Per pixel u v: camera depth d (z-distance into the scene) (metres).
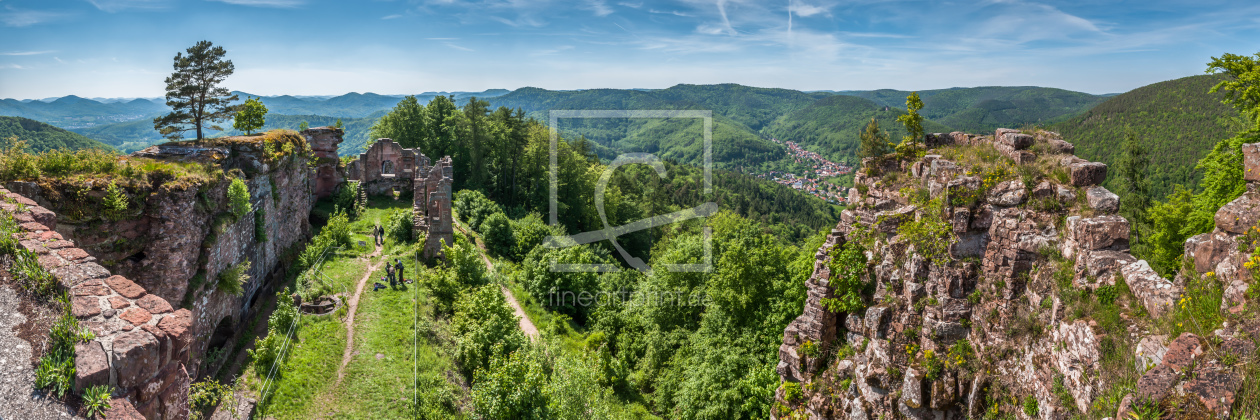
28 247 11.90
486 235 53.09
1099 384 12.47
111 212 19.83
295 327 27.23
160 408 10.38
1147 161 42.53
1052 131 17.58
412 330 29.69
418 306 32.59
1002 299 15.78
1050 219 15.29
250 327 27.78
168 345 10.30
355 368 25.47
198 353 22.30
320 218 49.91
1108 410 11.55
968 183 16.64
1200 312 11.05
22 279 11.12
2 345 9.66
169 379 10.45
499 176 83.69
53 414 8.80
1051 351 14.32
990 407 15.48
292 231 37.84
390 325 29.75
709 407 27.19
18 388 8.98
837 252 20.28
